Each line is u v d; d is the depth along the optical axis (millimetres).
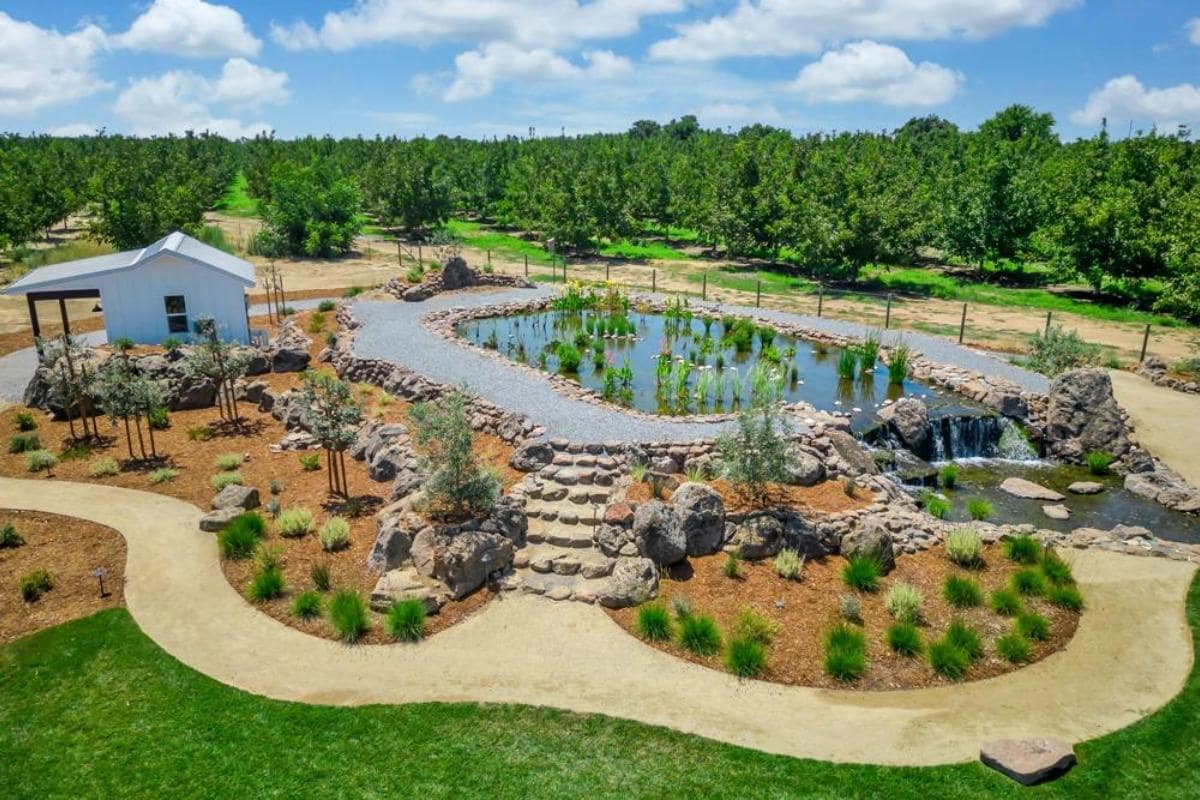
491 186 78125
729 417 20312
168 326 28266
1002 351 30609
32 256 47156
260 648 12461
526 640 12672
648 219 72438
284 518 15984
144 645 12484
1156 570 15508
